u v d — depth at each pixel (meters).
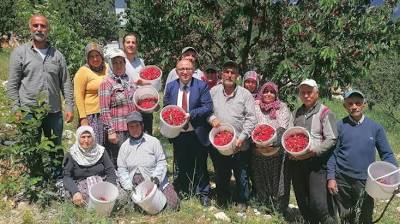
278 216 6.01
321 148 5.46
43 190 5.69
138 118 5.75
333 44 6.52
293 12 6.79
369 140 5.49
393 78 15.34
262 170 6.04
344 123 5.60
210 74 6.70
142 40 7.65
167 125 5.70
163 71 7.85
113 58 5.94
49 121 5.97
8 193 5.81
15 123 5.65
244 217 5.89
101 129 6.07
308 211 5.91
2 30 23.44
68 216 5.24
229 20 7.01
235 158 6.11
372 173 5.38
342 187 5.63
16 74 5.63
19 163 5.96
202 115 5.87
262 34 7.26
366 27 6.57
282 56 7.02
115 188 5.43
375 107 18.14
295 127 5.52
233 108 5.89
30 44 5.73
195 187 6.31
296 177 5.82
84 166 5.75
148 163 5.82
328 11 6.47
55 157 5.93
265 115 5.94
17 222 5.23
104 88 5.88
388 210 7.46
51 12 11.51
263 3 6.91
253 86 6.29
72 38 11.25
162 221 5.46
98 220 5.22
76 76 6.03
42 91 5.70
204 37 7.52
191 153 6.17
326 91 7.06
